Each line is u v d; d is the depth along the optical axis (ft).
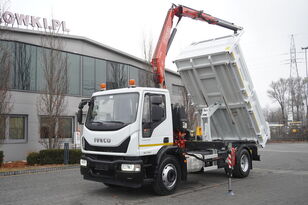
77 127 61.00
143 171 23.00
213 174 36.58
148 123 23.93
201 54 31.96
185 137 31.12
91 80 64.75
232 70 30.96
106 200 23.31
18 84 52.90
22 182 31.40
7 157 51.01
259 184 29.43
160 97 24.14
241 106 32.76
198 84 34.06
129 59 73.00
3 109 44.09
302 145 95.35
